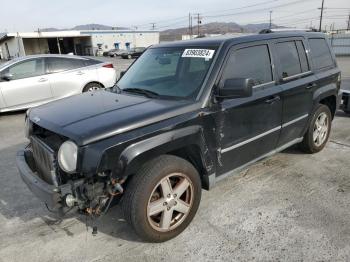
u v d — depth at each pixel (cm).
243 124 343
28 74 812
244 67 348
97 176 264
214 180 330
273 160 473
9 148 579
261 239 299
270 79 377
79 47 6238
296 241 294
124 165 255
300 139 456
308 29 487
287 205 354
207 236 306
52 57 845
